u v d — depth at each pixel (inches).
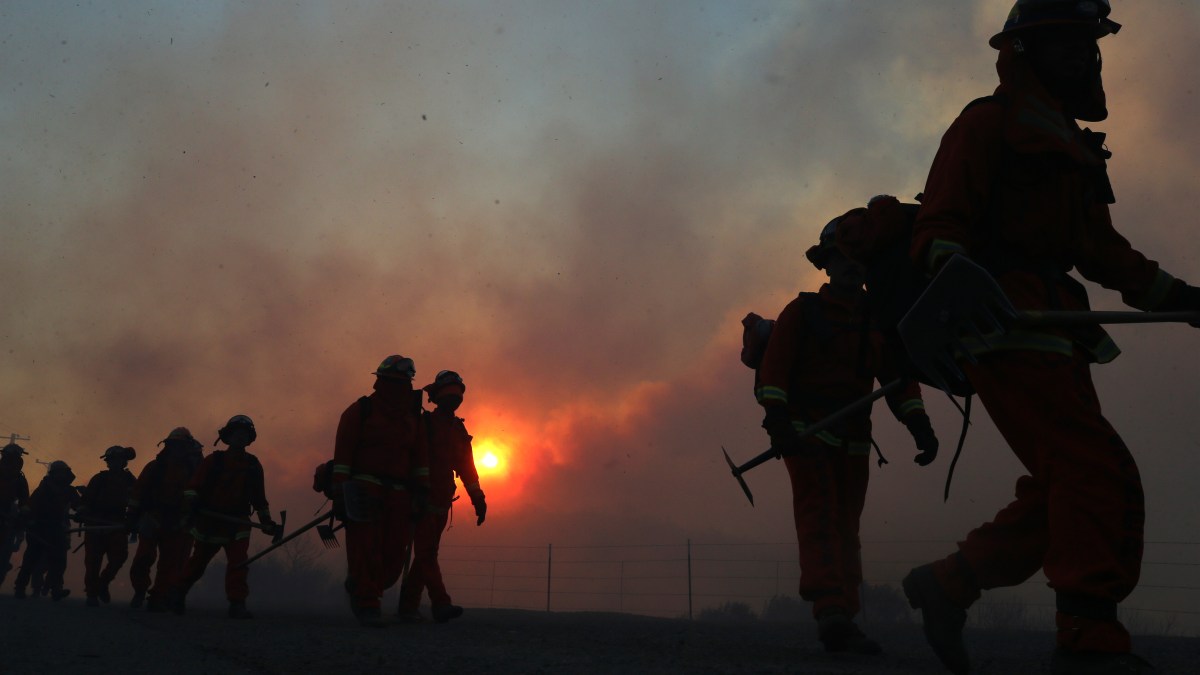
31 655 127.2
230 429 341.1
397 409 281.0
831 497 160.7
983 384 88.5
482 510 303.0
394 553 281.0
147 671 109.9
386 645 161.2
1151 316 83.9
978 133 91.9
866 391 169.2
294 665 121.9
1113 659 80.3
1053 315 83.8
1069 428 83.9
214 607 469.7
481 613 432.8
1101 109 96.5
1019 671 123.6
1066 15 91.6
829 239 168.1
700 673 114.3
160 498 380.8
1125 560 81.1
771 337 168.4
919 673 121.2
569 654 144.2
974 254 93.0
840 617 152.3
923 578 101.0
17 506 530.0
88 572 442.0
